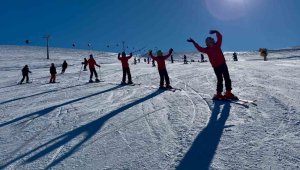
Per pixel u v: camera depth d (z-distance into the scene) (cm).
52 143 581
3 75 3145
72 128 681
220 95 857
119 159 475
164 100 940
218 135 543
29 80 2453
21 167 472
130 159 472
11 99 1297
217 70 849
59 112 881
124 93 1196
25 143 594
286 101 764
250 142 496
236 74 1527
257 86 1061
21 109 994
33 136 640
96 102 1020
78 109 908
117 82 1695
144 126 648
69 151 530
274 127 561
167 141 540
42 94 1391
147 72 2295
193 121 653
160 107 834
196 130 585
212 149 480
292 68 1762
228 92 845
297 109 670
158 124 655
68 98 1177
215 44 844
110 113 809
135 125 662
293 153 439
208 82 1319
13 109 1009
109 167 448
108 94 1202
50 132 662
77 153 516
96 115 799
